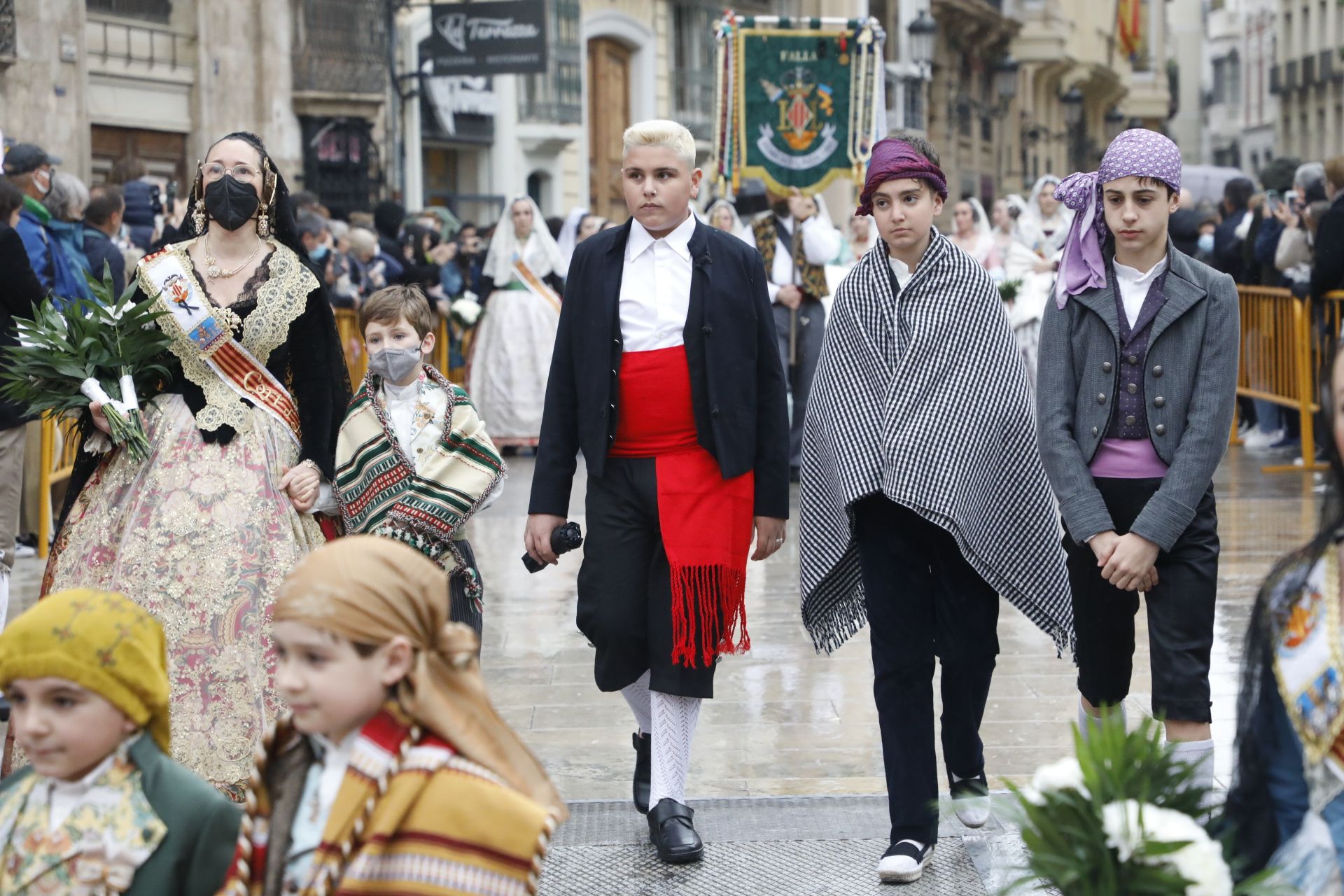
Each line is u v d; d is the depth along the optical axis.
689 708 4.97
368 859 2.50
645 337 4.94
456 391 5.13
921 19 32.97
